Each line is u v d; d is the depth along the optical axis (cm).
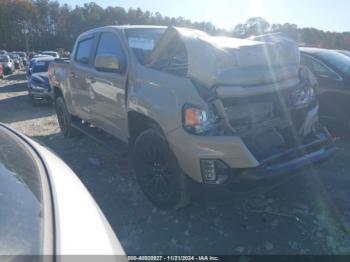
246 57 352
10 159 189
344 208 382
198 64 331
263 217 369
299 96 388
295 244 324
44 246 133
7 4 7881
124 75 432
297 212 375
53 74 692
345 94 606
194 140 321
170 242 333
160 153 369
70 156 585
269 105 371
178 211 384
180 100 335
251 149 325
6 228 134
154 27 504
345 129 625
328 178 459
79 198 177
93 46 536
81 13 8338
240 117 349
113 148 480
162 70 384
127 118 425
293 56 405
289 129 379
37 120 948
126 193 437
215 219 369
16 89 1805
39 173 185
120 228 358
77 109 602
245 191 317
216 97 324
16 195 155
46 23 8438
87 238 148
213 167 318
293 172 337
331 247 318
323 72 638
